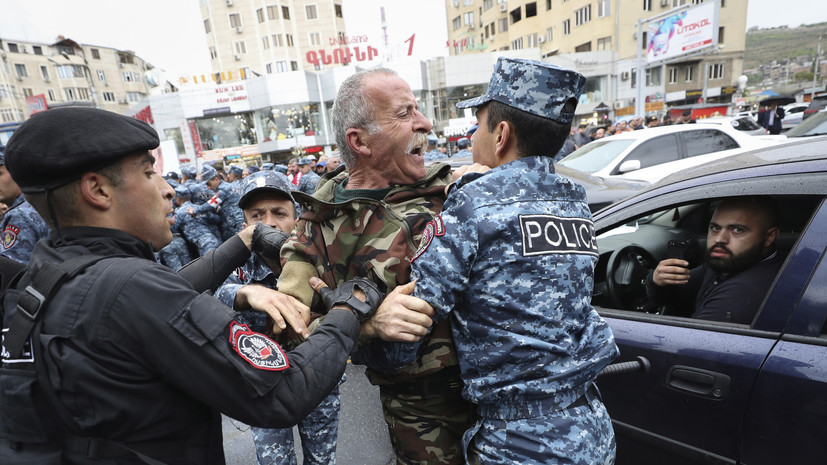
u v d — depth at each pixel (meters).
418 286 0.90
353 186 1.13
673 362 1.37
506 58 0.96
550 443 0.90
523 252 0.88
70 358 0.69
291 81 27.66
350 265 1.00
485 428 0.97
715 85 31.66
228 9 43.88
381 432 2.48
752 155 1.58
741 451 1.22
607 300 1.78
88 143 0.75
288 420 0.77
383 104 1.03
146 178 0.84
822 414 1.06
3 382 0.74
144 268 0.75
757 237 1.41
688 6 15.20
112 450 0.73
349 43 32.16
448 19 47.84
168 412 0.76
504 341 0.90
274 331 1.01
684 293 1.70
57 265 0.75
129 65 59.62
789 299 1.19
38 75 52.28
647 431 1.46
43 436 0.73
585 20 31.34
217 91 27.70
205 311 0.73
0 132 12.67
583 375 0.95
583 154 5.89
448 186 1.06
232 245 1.36
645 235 1.91
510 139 0.98
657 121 11.68
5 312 0.78
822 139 1.49
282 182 1.89
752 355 1.20
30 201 0.80
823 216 1.18
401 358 0.94
